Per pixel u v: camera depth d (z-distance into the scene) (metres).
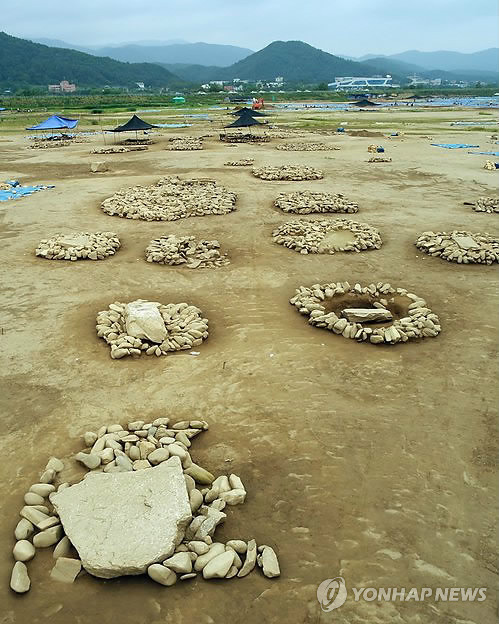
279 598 5.51
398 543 6.19
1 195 24.92
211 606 5.41
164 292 13.80
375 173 31.05
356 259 16.39
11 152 41.38
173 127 61.59
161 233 18.95
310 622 5.27
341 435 8.10
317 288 13.76
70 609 5.36
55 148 43.91
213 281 14.57
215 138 50.34
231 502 6.70
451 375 9.86
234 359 10.38
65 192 25.91
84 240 17.22
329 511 6.64
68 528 6.04
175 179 27.81
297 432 8.16
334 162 34.91
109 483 6.55
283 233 18.52
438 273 15.35
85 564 5.66
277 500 6.82
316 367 10.09
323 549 6.10
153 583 5.64
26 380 9.53
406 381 9.63
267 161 35.03
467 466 7.48
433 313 12.62
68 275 14.89
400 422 8.44
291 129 59.94
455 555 6.04
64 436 8.00
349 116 81.31
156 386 9.41
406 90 194.38
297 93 167.25
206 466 7.42
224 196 23.69
